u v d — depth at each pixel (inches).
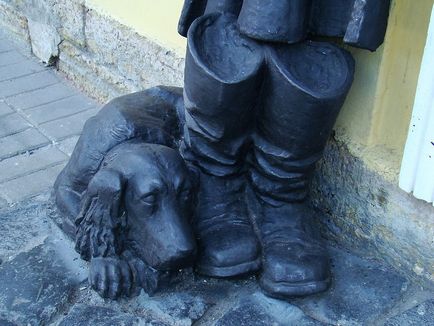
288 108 71.9
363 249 85.3
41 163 108.0
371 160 81.1
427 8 72.6
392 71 77.7
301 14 70.9
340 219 87.1
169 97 88.4
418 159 73.5
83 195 80.3
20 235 87.4
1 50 143.8
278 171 79.0
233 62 73.3
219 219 80.5
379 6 69.4
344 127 83.6
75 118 120.7
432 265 78.1
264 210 82.2
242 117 75.9
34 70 136.6
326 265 77.6
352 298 77.4
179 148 84.2
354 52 78.3
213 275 77.2
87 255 78.1
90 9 121.0
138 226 74.2
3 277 80.4
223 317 75.0
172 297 77.0
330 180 86.7
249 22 70.6
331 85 71.9
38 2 133.0
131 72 117.3
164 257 71.9
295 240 78.9
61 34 131.0
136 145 76.7
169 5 103.7
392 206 80.2
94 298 77.6
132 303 76.7
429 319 74.7
